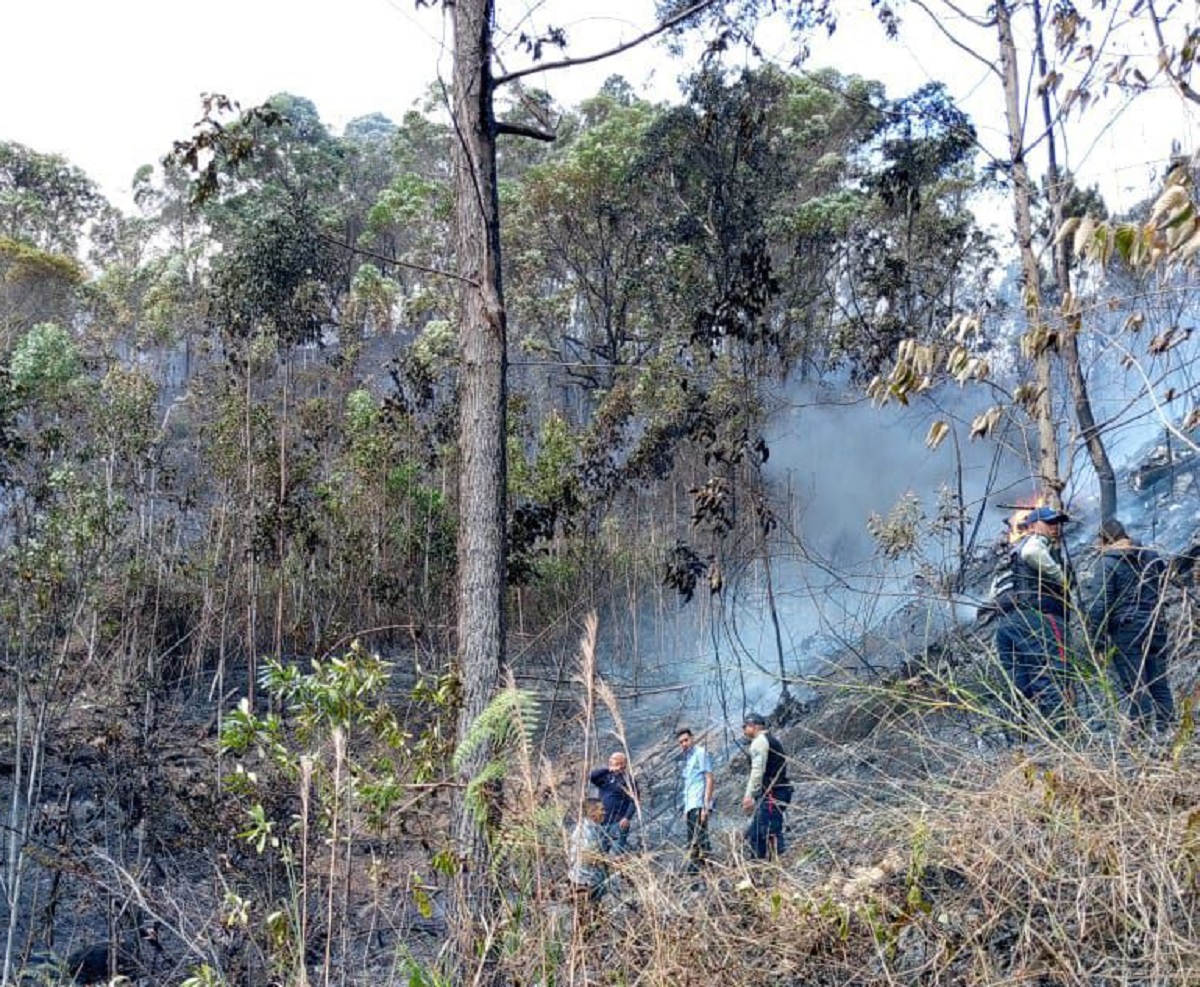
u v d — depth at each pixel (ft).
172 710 45.16
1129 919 13.17
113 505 44.93
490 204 24.97
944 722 19.83
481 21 24.76
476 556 23.85
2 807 35.47
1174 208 13.75
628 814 18.61
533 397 95.50
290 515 63.00
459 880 16.76
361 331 97.60
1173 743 15.71
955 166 73.26
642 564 59.93
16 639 36.17
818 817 18.84
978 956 13.66
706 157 83.92
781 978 14.67
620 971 14.75
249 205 119.24
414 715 25.93
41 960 27.71
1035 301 21.52
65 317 112.98
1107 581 19.79
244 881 24.47
